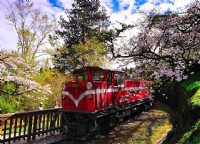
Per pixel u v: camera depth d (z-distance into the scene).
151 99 21.80
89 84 11.05
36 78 15.21
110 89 12.73
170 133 11.62
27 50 19.08
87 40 26.92
